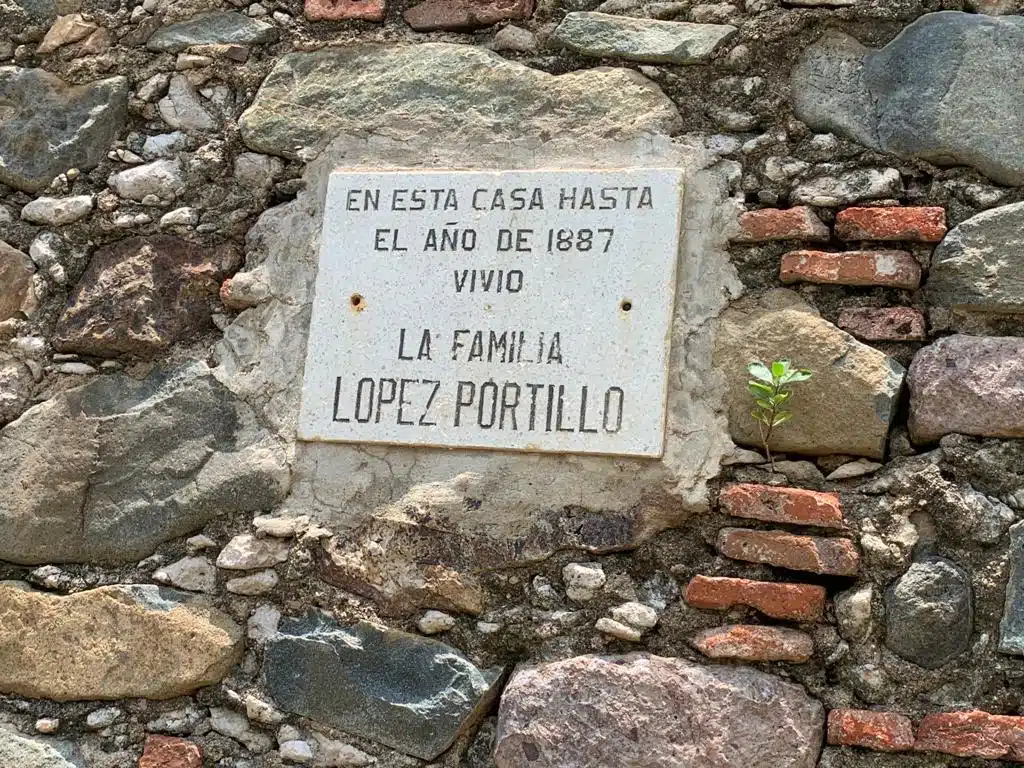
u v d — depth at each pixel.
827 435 1.53
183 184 1.81
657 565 1.54
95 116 1.86
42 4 1.93
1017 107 1.58
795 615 1.48
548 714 1.49
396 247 1.69
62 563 1.71
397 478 1.63
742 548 1.51
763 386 1.50
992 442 1.50
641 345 1.58
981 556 1.47
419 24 1.79
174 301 1.76
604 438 1.56
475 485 1.60
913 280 1.55
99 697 1.64
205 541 1.67
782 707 1.45
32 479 1.73
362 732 1.56
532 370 1.61
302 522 1.64
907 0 1.65
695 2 1.71
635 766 1.46
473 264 1.66
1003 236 1.54
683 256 1.61
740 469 1.55
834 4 1.66
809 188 1.61
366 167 1.74
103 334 1.75
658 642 1.51
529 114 1.71
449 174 1.70
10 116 1.89
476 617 1.57
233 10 1.86
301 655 1.59
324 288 1.70
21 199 1.87
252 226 1.77
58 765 1.63
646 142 1.66
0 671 1.67
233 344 1.73
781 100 1.65
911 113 1.60
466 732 1.54
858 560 1.49
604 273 1.62
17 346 1.80
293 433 1.67
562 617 1.54
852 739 1.44
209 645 1.62
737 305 1.59
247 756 1.59
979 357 1.51
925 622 1.45
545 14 1.75
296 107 1.79
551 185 1.66
